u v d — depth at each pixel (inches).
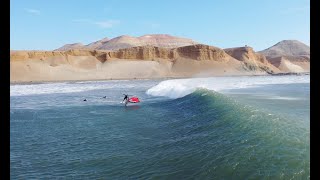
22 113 1117.7
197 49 7140.8
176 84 1857.8
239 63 7229.3
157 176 372.8
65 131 751.7
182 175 359.9
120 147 551.5
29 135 717.9
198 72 6643.7
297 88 1412.4
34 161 499.8
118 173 409.1
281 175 279.0
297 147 343.3
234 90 1304.1
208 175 338.0
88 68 6397.6
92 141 622.5
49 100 1593.3
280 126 450.6
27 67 5792.3
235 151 376.5
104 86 2874.0
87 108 1208.8
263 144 374.0
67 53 6579.7
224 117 595.2
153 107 1117.1
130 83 3462.1
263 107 712.4
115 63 6668.3
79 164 467.2
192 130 601.6
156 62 6904.5
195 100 985.5
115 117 943.0
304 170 275.6
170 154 456.4
